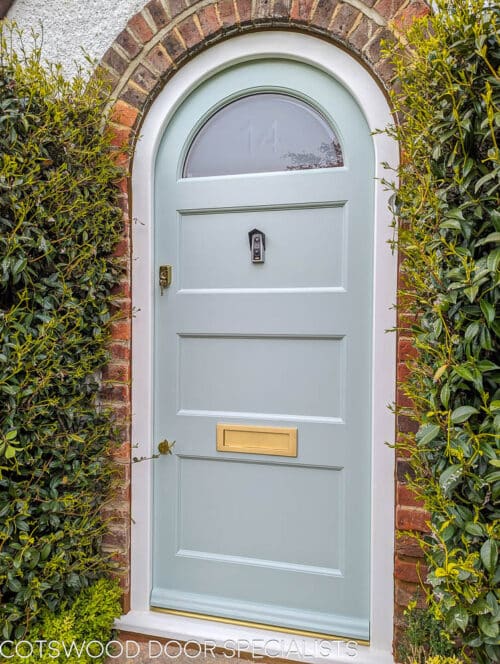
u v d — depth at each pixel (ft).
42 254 5.47
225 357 6.35
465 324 4.17
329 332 5.95
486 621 3.80
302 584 6.05
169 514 6.52
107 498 6.34
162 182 6.46
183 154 6.40
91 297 5.92
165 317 6.51
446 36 4.04
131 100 6.23
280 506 6.16
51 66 5.86
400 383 5.00
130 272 6.40
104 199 6.04
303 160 6.07
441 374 4.03
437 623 4.90
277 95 6.11
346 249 5.89
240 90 6.15
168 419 6.52
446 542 4.12
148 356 6.43
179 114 6.35
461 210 4.11
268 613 6.10
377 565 5.60
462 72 3.95
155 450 6.53
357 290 5.85
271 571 6.16
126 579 6.36
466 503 4.09
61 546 5.63
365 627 5.74
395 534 5.37
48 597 5.54
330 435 5.96
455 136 4.11
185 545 6.49
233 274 6.30
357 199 5.82
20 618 5.31
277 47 5.88
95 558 5.98
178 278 6.47
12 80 5.23
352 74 5.68
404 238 4.71
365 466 5.84
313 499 6.05
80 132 5.76
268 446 6.18
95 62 6.22
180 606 6.36
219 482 6.39
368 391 5.82
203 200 6.33
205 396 6.42
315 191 5.95
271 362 6.19
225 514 6.36
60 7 6.54
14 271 5.01
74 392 5.91
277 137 6.16
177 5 6.02
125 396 6.38
